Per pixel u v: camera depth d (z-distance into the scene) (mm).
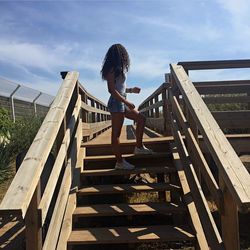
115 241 3775
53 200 4562
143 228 4082
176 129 5672
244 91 6953
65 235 3822
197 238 3684
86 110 6992
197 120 3725
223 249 3209
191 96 4332
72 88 4996
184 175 4734
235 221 2973
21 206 2463
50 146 3377
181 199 4715
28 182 2703
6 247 4766
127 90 5277
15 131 11227
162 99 7785
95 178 6273
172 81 6043
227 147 3158
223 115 6781
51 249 3404
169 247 4699
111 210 4316
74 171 5051
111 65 4801
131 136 9805
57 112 4117
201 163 3994
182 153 5027
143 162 5469
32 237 2910
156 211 4246
